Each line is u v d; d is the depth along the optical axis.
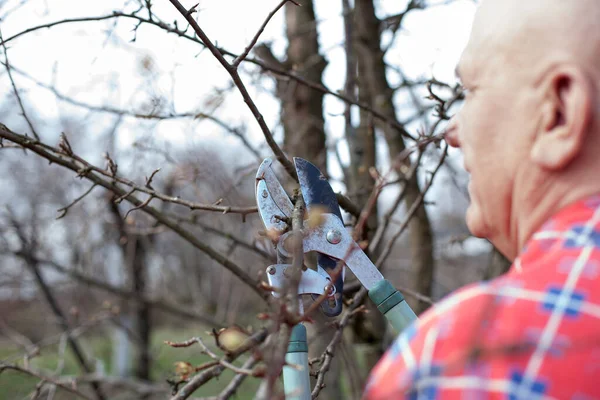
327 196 1.26
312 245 1.19
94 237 4.45
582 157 0.72
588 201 0.72
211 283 4.86
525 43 0.76
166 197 1.62
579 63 0.72
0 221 4.14
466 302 0.69
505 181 0.78
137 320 4.85
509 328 0.65
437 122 1.96
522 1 0.78
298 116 3.05
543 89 0.73
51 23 1.74
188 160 2.96
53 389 2.83
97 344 5.62
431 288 3.05
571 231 0.71
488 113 0.79
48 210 4.59
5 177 4.61
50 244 4.31
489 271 2.64
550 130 0.73
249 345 1.30
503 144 0.77
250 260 3.64
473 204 0.84
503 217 0.80
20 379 3.46
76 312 3.70
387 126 2.93
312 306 0.80
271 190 1.28
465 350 0.65
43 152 1.69
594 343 0.62
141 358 4.72
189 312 3.96
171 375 1.90
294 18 3.20
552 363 0.62
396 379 0.69
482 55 0.80
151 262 5.07
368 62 3.08
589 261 0.67
